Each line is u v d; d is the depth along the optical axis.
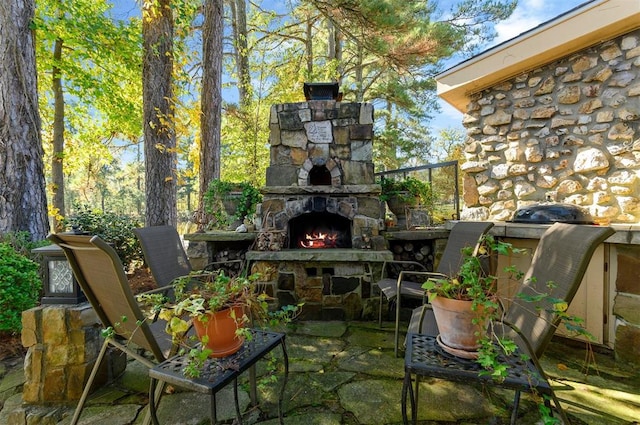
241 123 7.12
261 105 6.81
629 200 2.54
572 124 2.86
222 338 1.17
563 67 2.92
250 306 1.23
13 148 3.38
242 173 7.50
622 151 2.58
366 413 1.50
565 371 1.87
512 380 0.98
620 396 1.62
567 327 1.03
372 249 3.14
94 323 1.72
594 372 1.86
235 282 1.27
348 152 3.38
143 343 1.38
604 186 2.67
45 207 3.65
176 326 1.05
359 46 7.21
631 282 1.93
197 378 1.06
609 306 2.04
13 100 3.39
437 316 1.19
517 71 3.17
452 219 4.07
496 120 3.36
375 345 2.28
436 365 1.07
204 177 5.55
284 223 3.25
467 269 1.15
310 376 1.84
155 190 4.91
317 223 3.64
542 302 1.23
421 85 9.02
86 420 1.48
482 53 3.23
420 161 11.66
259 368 1.94
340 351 2.18
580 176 2.80
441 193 5.67
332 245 3.52
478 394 1.63
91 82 6.35
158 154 4.93
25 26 3.52
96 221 4.30
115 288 1.31
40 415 1.53
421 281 3.27
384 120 11.49
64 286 1.69
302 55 9.08
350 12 6.12
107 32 5.29
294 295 2.91
